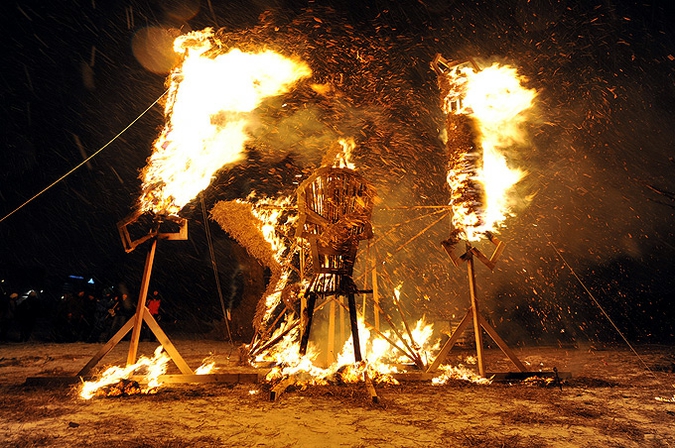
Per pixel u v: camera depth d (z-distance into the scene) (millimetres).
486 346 11391
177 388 4961
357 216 4969
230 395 4629
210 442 3152
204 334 15570
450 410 4031
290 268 6145
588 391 4891
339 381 5137
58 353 9070
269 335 6445
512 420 3711
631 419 3760
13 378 5695
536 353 9273
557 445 3098
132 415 3869
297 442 3156
